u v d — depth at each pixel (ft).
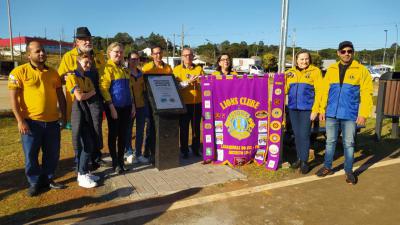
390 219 12.80
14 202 13.85
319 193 15.08
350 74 16.06
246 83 18.37
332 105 16.53
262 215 13.00
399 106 24.63
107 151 21.24
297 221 12.59
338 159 20.24
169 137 17.71
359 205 13.94
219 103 18.69
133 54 18.60
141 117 19.01
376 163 19.48
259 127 18.67
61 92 15.47
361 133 27.63
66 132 26.37
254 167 18.35
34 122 14.16
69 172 17.37
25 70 13.84
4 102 45.85
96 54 18.20
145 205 13.70
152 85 17.71
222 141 18.88
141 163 18.95
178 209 13.38
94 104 15.78
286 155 21.18
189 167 18.25
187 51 19.48
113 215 12.83
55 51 209.56
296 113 17.74
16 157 19.83
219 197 14.48
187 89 19.35
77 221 12.36
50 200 14.06
